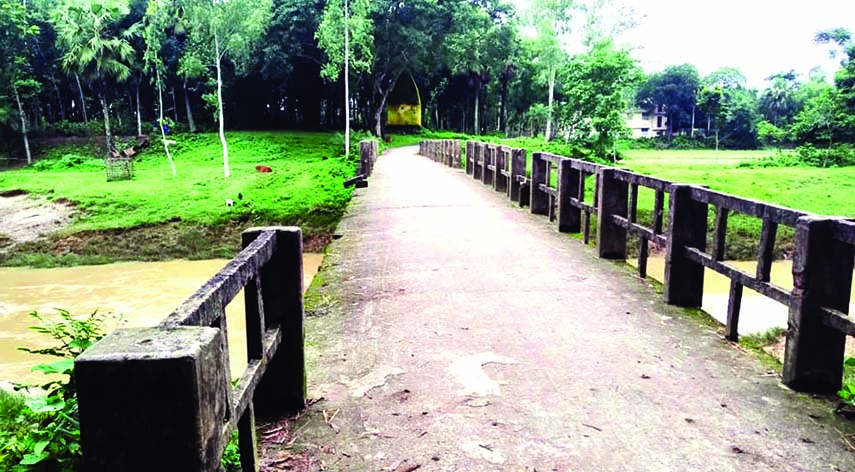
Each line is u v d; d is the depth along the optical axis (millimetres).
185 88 45188
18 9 40688
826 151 33188
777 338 6223
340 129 50281
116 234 19125
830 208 20078
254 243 2729
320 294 5344
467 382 3473
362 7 32375
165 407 1460
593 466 2617
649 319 4562
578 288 5398
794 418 3043
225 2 29625
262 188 22656
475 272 5996
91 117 47844
